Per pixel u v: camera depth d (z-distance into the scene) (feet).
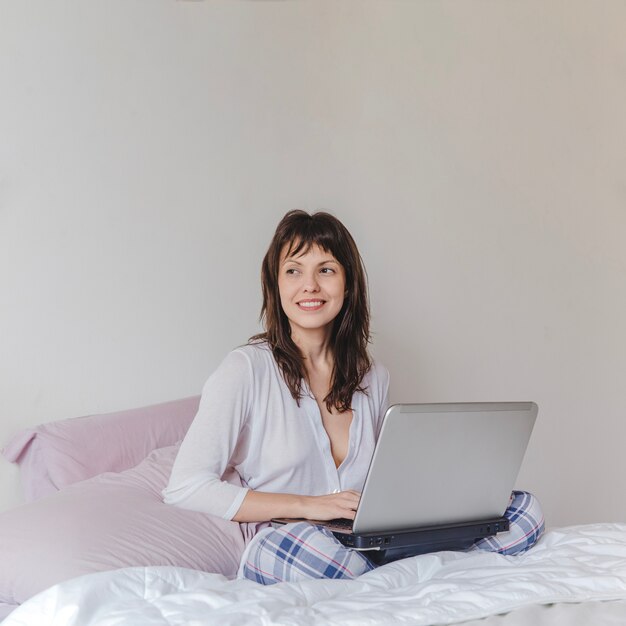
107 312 8.46
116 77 8.59
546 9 12.11
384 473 5.54
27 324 7.94
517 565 5.64
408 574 5.41
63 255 8.17
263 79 9.77
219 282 9.32
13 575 5.44
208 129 9.28
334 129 10.39
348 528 5.87
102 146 8.46
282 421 6.79
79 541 5.52
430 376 11.15
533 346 11.91
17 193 7.89
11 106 7.88
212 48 9.35
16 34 7.93
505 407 5.94
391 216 10.84
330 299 6.99
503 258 11.70
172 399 8.91
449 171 11.31
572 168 12.24
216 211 9.31
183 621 4.27
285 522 6.15
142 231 8.73
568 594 4.80
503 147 11.73
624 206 12.52
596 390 12.34
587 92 12.37
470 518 6.14
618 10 12.51
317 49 10.28
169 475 6.86
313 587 4.93
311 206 10.15
